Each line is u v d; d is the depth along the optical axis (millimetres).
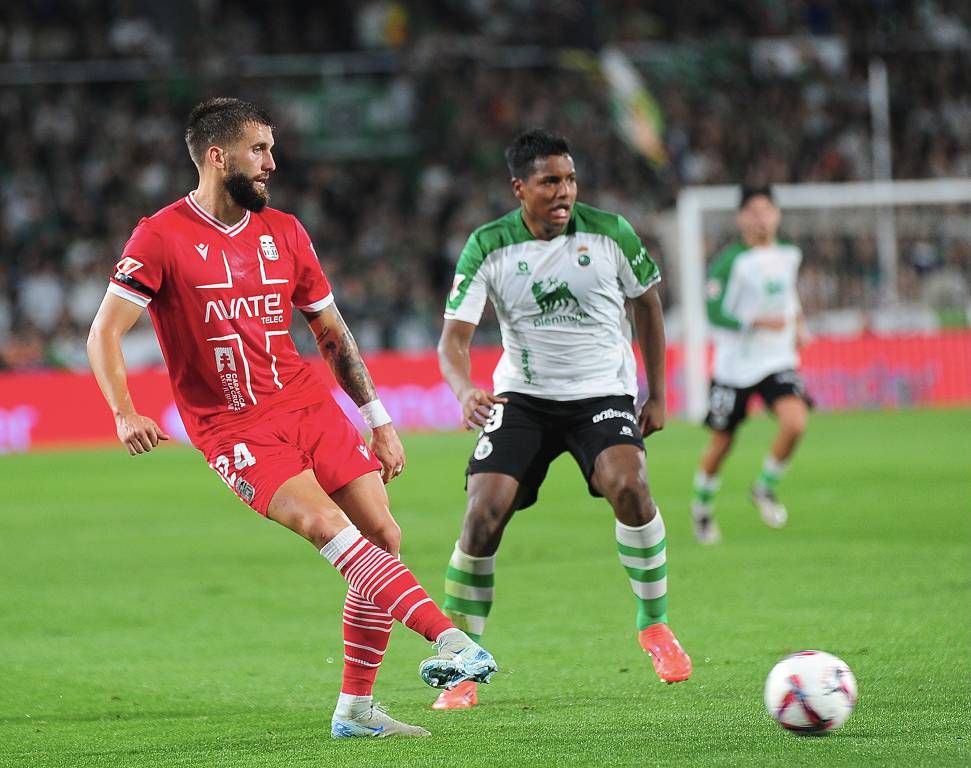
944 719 17641
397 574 16812
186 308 17797
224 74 97750
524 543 36812
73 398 75125
